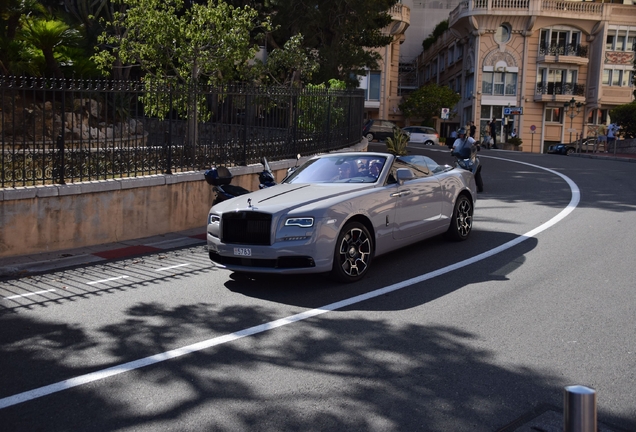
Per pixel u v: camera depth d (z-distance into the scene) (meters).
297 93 13.73
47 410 4.01
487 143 40.31
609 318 5.64
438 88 47.59
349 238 6.95
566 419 2.40
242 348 5.06
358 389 4.23
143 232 10.30
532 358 4.73
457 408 3.92
